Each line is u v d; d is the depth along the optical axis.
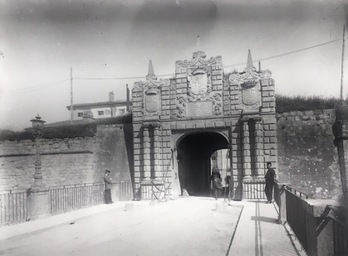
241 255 8.35
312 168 22.69
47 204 15.77
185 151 29.28
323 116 22.98
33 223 13.92
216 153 57.59
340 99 23.66
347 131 21.98
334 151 22.52
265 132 23.33
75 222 14.60
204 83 24.84
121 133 27.14
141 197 24.80
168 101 25.44
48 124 34.00
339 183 22.09
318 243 6.27
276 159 23.08
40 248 10.37
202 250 9.60
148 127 25.17
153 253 9.45
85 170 27.22
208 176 40.53
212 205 19.83
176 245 10.24
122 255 9.36
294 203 10.27
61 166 27.94
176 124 25.08
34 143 28.88
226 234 11.67
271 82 23.53
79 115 48.19
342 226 5.49
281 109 24.53
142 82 26.08
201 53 24.98
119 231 12.52
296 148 23.12
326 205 6.37
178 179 26.16
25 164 28.92
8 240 11.34
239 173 23.58
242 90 24.09
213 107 24.53
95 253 9.64
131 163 26.52
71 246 10.55
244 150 23.22
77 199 20.19
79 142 27.70
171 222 14.16
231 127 24.02
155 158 24.83
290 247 9.02
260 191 22.34
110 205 20.25
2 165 29.42
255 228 11.69
